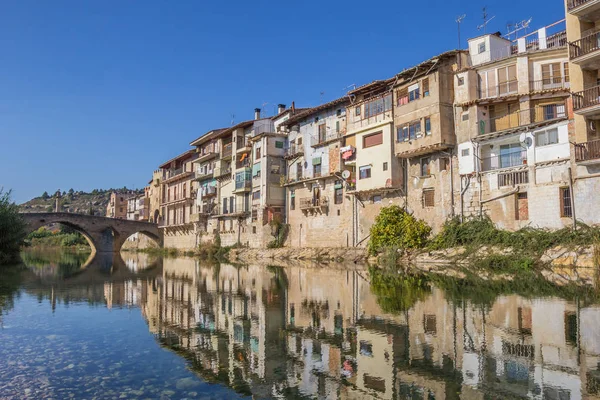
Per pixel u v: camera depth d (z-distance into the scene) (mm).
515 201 30031
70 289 22375
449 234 32406
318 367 8938
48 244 117312
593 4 26234
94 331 12438
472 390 7207
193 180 77438
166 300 18453
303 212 51438
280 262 44719
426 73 35250
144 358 9711
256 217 57094
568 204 27344
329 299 17641
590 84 27156
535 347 9492
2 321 13844
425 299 16266
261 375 8508
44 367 8984
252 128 61250
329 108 48438
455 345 9883
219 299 18578
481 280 21594
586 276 21484
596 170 25984
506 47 34906
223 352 10211
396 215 37250
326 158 48094
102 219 80562
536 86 30516
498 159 31656
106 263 47781
